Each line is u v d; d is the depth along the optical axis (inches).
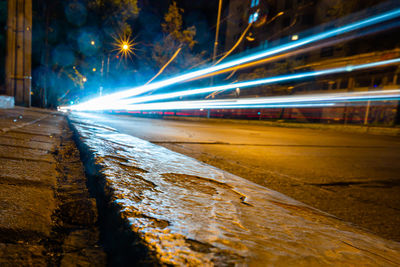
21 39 283.7
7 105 214.2
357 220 54.9
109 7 644.1
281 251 17.6
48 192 27.8
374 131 681.6
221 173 50.0
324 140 312.8
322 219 31.5
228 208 26.8
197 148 136.6
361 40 928.3
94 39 653.3
